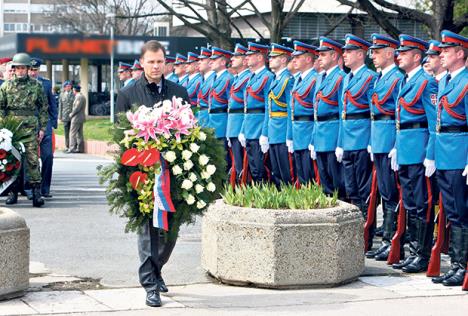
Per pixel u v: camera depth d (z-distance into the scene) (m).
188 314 8.28
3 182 10.95
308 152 12.66
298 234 9.22
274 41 24.48
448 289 9.37
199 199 8.51
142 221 8.51
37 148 15.11
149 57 8.72
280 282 9.22
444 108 9.61
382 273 10.16
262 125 14.27
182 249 11.43
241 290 9.26
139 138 8.38
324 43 12.05
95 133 32.34
